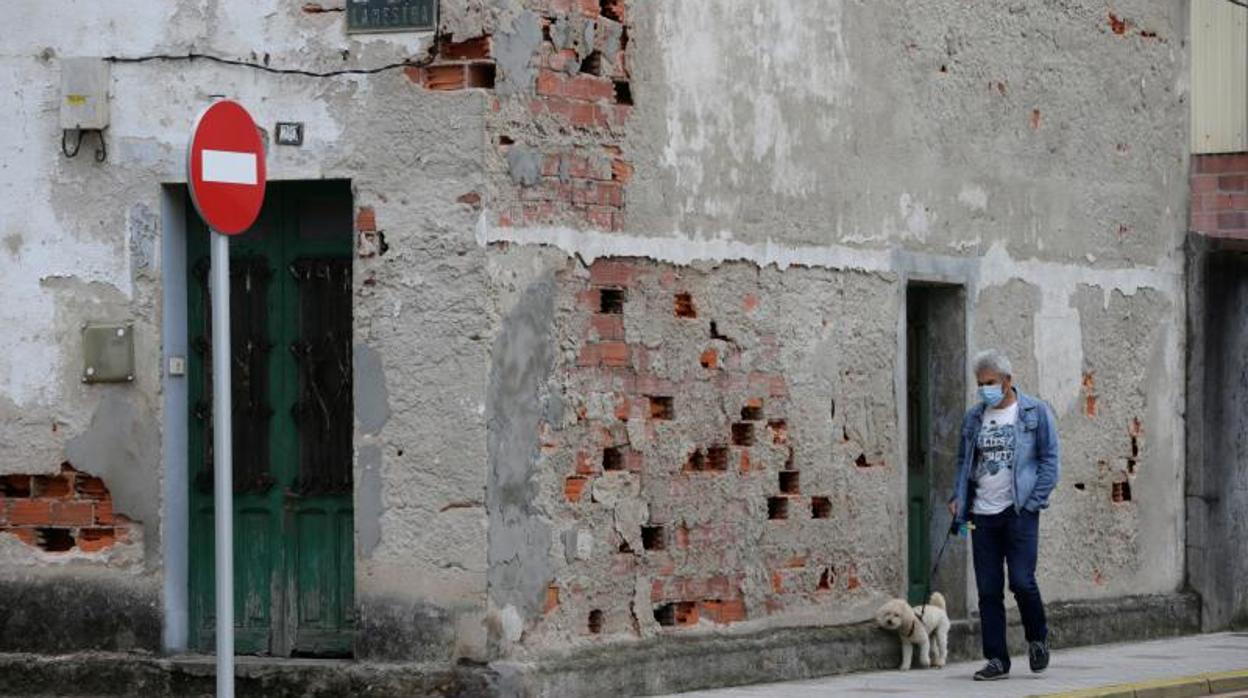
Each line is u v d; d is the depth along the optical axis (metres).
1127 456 22.30
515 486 15.38
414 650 15.30
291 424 16.03
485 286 15.15
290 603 16.00
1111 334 22.08
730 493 17.39
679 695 16.39
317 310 15.99
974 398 20.17
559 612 15.74
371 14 15.37
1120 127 22.28
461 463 15.17
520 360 15.44
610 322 16.23
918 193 19.48
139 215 15.98
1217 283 23.44
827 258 18.41
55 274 16.17
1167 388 22.91
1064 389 21.41
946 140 19.86
